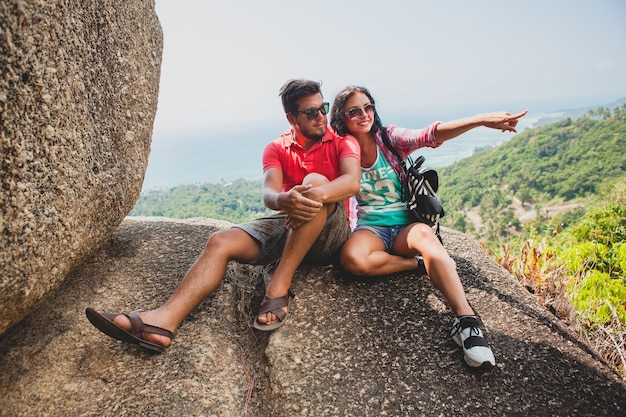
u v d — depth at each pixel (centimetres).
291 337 202
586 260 381
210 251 206
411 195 239
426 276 241
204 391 171
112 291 224
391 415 167
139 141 235
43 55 148
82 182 179
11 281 143
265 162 243
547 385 176
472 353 179
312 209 201
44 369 176
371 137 250
